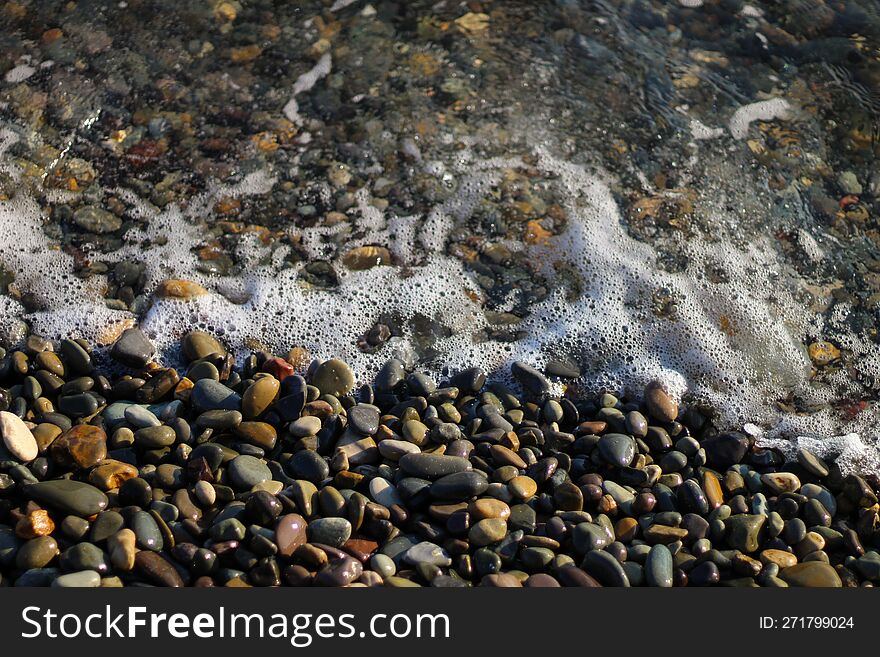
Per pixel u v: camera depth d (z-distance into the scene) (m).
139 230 0.82
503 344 0.78
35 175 0.85
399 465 0.66
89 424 0.67
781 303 0.82
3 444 0.64
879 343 0.80
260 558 0.60
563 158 0.91
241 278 0.80
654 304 0.81
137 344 0.73
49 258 0.80
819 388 0.77
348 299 0.80
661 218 0.87
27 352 0.73
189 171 0.87
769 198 0.89
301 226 0.84
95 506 0.61
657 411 0.73
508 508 0.64
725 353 0.79
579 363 0.78
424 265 0.82
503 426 0.70
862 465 0.72
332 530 0.62
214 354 0.73
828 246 0.86
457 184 0.88
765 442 0.73
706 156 0.92
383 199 0.87
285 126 0.92
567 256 0.84
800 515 0.67
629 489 0.67
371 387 0.73
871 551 0.65
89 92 0.92
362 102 0.94
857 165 0.92
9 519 0.61
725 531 0.65
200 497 0.63
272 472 0.65
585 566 0.61
